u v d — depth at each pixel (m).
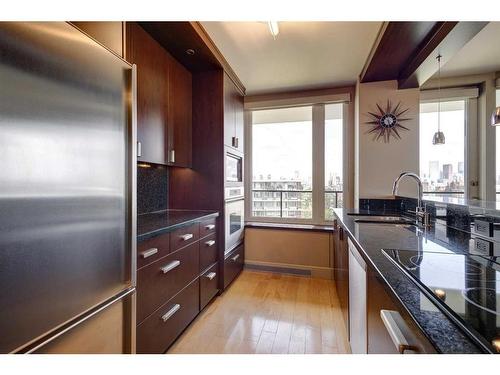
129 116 1.16
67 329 0.86
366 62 2.50
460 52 2.45
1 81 0.69
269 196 3.59
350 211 2.63
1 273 0.69
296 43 2.18
